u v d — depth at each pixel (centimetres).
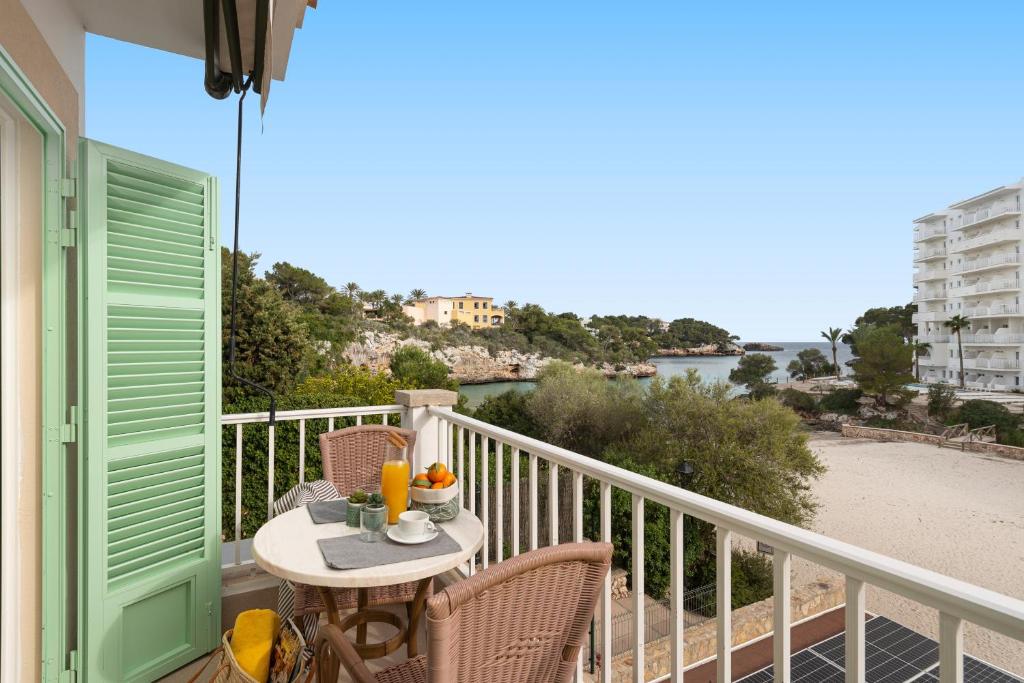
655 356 7694
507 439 224
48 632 183
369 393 1380
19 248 176
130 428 199
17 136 175
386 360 3619
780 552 109
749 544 1323
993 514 1881
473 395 3766
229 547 286
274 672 167
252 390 955
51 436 183
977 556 1550
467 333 4772
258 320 1305
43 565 181
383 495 183
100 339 189
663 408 1731
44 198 181
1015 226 4281
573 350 5153
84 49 241
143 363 203
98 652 190
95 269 187
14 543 175
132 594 200
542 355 4850
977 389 4491
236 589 255
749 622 723
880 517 1861
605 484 167
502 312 6625
